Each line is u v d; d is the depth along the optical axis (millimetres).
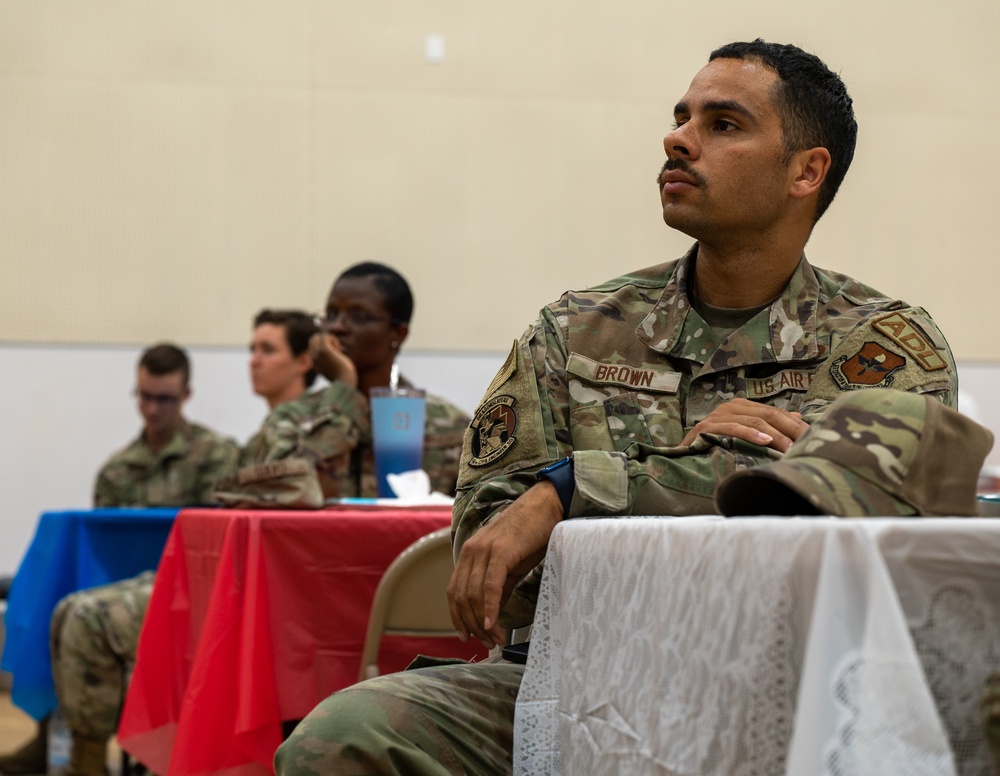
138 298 6820
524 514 1614
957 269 7336
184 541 2922
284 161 6957
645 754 1227
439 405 3730
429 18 7066
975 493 1239
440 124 7059
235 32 6957
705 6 7250
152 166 6875
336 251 6961
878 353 1827
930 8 7398
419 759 1562
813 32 7316
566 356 1926
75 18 6871
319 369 3785
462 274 7023
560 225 7105
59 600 3793
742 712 1064
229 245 6898
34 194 6789
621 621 1314
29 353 6719
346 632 2607
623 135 7180
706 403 1882
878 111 7336
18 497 6664
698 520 1238
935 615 989
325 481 3619
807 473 1187
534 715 1488
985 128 7414
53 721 3861
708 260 1939
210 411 6809
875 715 917
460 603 1607
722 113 1872
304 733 1568
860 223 7293
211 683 2498
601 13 7176
